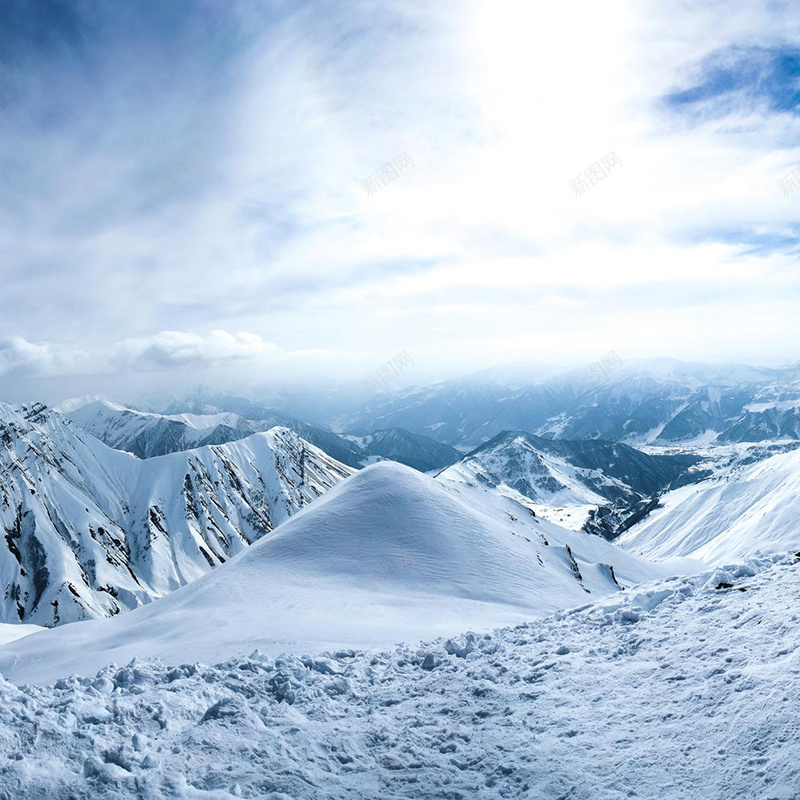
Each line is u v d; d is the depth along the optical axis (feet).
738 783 29.73
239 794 33.22
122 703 43.01
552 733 38.73
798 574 56.34
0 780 31.45
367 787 34.76
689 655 44.93
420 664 56.13
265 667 55.47
